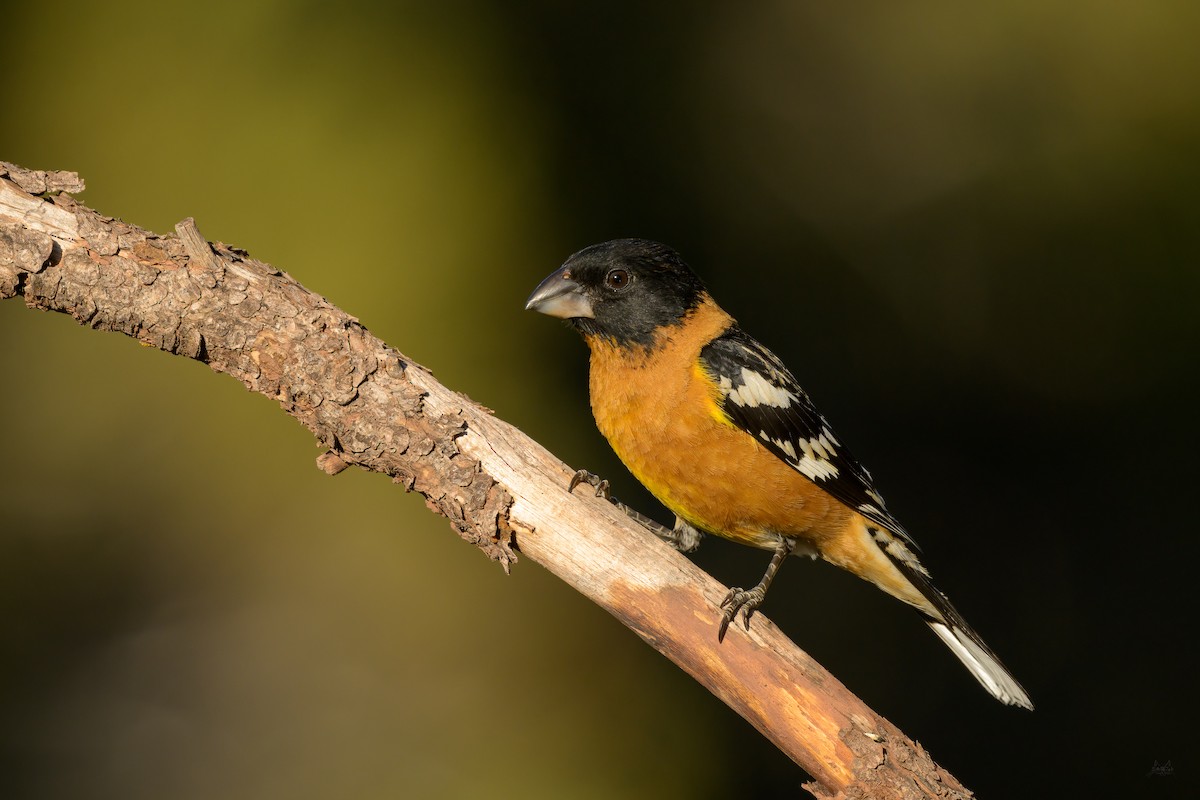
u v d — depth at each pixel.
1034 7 14.95
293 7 13.19
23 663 11.80
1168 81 14.47
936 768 5.32
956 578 12.98
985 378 13.73
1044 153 14.55
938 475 13.39
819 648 12.34
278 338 5.57
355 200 12.79
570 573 5.74
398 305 12.61
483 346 12.73
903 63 14.93
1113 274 13.92
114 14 13.13
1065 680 12.25
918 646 12.44
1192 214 13.95
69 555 12.50
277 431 12.93
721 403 6.86
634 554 5.67
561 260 13.26
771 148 14.48
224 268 5.60
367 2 13.33
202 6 13.21
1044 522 13.22
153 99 12.98
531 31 13.76
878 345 13.84
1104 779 11.65
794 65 14.78
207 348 5.59
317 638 12.22
